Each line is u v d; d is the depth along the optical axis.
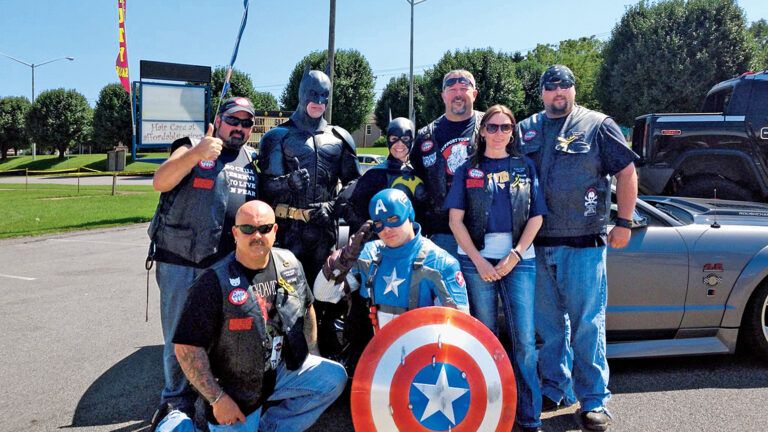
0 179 34.56
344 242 3.75
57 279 7.32
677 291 3.75
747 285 3.75
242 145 3.28
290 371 2.70
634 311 3.74
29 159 53.34
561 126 3.17
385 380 2.29
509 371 2.37
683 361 4.04
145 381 3.92
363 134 59.75
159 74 13.45
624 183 3.07
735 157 6.92
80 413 3.42
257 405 2.53
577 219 3.08
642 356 3.72
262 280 2.50
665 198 4.99
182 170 2.91
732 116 6.94
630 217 3.10
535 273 3.08
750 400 3.37
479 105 33.44
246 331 2.41
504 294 3.03
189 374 2.37
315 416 2.75
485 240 3.00
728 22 24.31
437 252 2.66
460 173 3.03
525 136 3.25
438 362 2.28
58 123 48.88
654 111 25.03
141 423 3.29
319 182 3.48
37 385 3.85
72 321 5.39
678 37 24.42
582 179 3.07
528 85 37.00
